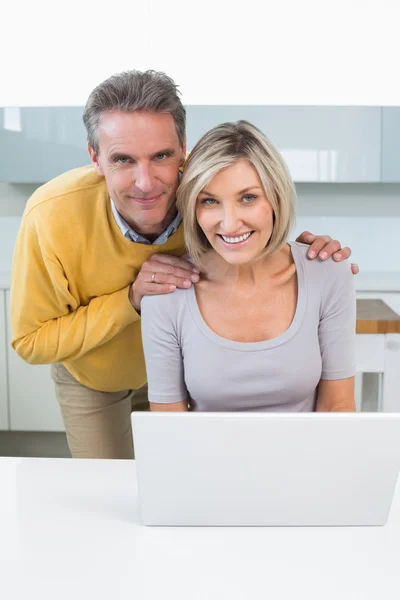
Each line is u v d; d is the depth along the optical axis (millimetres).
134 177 1517
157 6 3543
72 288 1807
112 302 1748
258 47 3590
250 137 1383
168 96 1487
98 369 1992
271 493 1138
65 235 1724
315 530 1157
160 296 1580
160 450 1110
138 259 1758
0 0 3590
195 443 1104
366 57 3592
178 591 984
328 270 1594
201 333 1542
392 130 3650
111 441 2184
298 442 1102
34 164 3719
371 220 4277
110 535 1138
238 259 1452
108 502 1256
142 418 1095
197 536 1136
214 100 3631
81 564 1053
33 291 1803
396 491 1310
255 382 1544
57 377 2172
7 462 1435
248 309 1562
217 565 1050
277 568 1041
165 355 1593
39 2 3576
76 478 1356
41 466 1413
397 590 989
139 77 1488
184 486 1134
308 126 3656
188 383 1580
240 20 3561
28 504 1246
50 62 3625
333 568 1043
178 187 1538
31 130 3686
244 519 1161
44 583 1003
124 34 3574
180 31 3564
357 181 3705
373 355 2281
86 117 1550
